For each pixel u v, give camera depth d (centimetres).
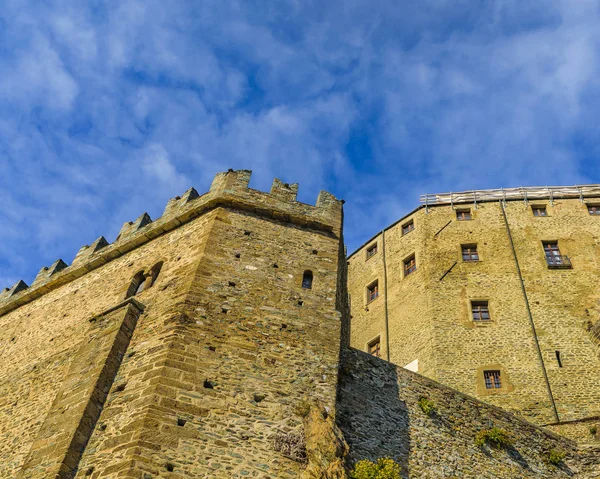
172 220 2136
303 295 1834
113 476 1288
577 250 3216
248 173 2206
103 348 1647
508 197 3556
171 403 1427
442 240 3425
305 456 1427
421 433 1789
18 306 2489
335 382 1622
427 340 2986
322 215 2130
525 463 1881
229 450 1384
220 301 1722
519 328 2933
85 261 2375
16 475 1426
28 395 1886
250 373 1560
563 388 2675
